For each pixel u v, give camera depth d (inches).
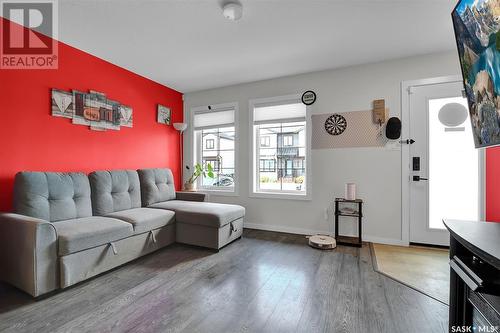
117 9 81.0
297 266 94.5
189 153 174.1
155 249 106.1
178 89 167.0
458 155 109.8
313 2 78.2
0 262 76.4
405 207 117.6
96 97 116.0
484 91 50.4
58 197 90.4
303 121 140.2
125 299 70.7
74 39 100.3
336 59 120.2
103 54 114.3
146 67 130.0
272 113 147.5
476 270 41.2
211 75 141.7
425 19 86.9
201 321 60.9
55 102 100.0
